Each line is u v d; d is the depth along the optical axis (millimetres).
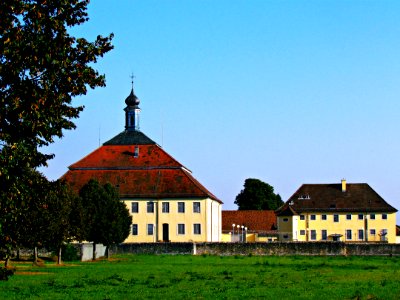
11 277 81375
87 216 133500
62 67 39812
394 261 123312
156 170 186500
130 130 197000
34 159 40938
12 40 38156
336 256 141250
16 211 40719
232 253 148375
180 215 180250
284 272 92625
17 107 38969
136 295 61438
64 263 118250
